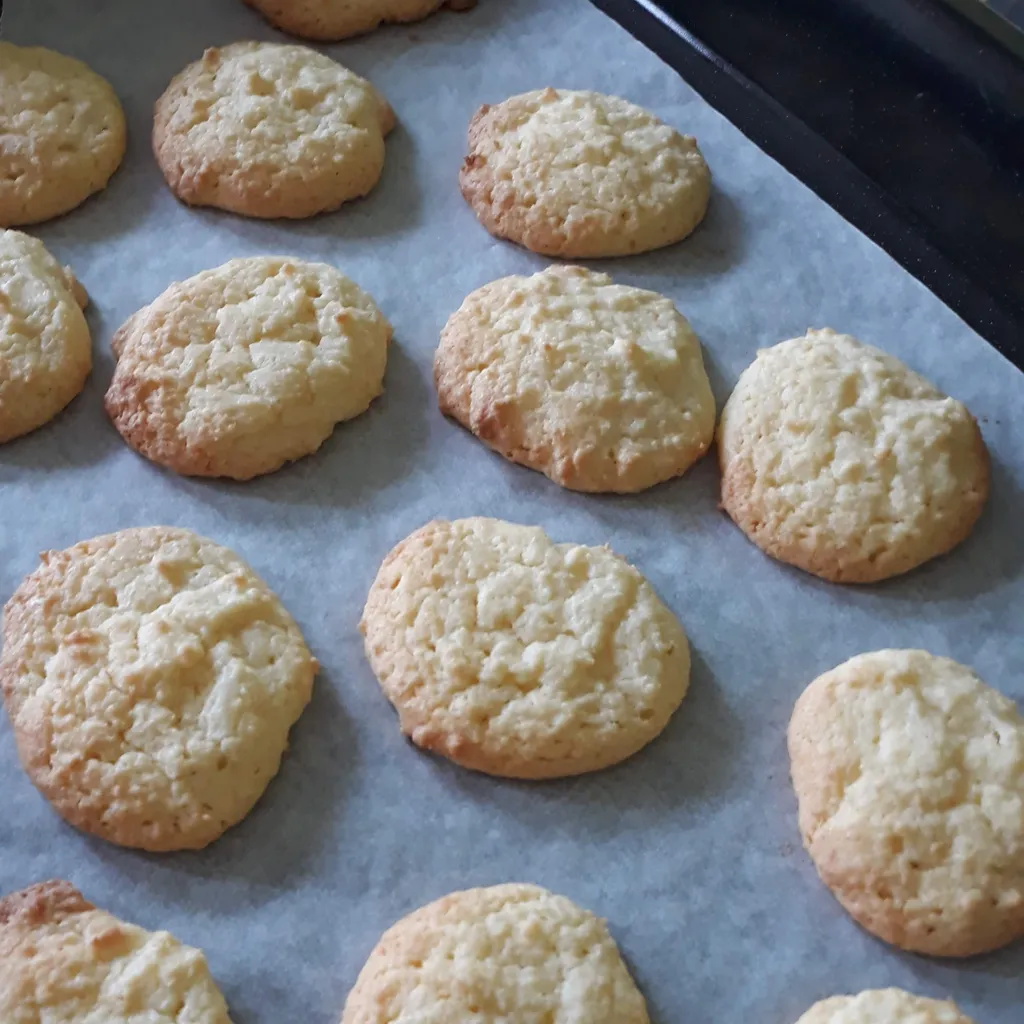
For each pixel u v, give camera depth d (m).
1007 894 0.22
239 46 0.34
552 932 0.22
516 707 0.24
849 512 0.27
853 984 0.22
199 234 0.32
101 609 0.25
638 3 0.38
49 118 0.32
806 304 0.31
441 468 0.29
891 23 0.37
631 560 0.27
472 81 0.35
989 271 0.34
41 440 0.29
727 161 0.34
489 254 0.32
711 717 0.25
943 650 0.26
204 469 0.28
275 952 0.23
